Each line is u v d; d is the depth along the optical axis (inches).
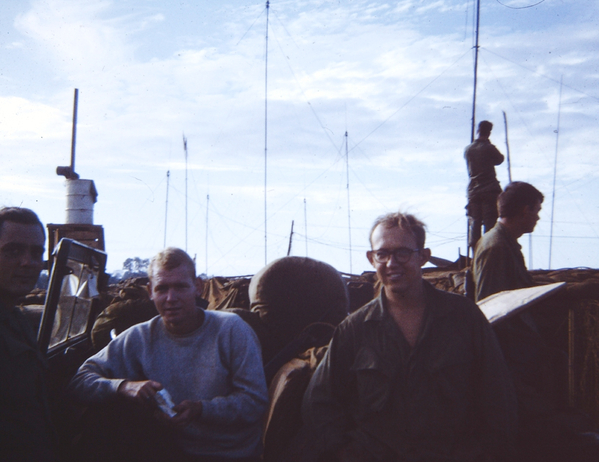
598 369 126.3
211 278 241.1
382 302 102.5
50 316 113.6
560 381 130.9
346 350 103.4
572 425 111.4
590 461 103.7
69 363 132.6
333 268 163.8
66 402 109.1
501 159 254.4
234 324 110.0
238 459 103.4
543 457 104.5
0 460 80.2
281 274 154.4
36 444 84.0
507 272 137.3
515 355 124.4
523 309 120.8
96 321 167.3
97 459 101.3
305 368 122.3
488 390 96.8
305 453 107.2
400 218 100.7
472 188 255.6
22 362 85.8
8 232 89.7
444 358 95.8
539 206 140.8
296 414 117.2
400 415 96.1
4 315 86.9
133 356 109.9
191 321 108.5
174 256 106.7
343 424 102.8
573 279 174.9
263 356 149.4
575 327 131.3
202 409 99.2
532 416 112.1
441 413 95.0
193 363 107.2
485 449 94.9
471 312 99.9
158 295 105.8
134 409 101.7
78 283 139.5
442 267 254.2
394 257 99.0
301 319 151.9
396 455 94.7
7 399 82.4
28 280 91.9
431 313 98.6
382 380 97.6
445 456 93.2
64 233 334.6
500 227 141.1
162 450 100.6
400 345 98.1
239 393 104.3
